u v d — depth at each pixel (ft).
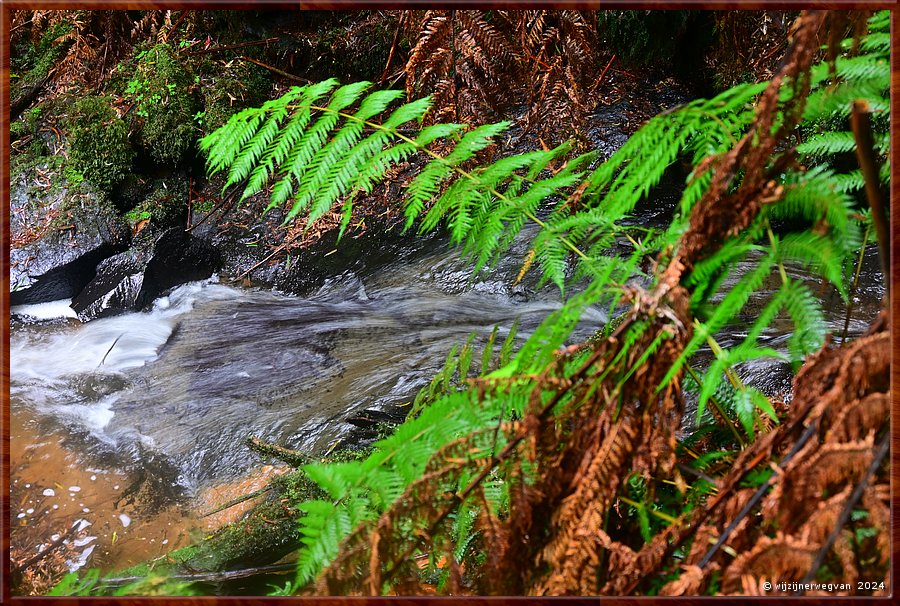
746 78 13.00
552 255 3.47
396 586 2.60
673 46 14.71
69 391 12.15
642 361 2.47
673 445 2.57
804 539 2.20
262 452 8.27
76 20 17.29
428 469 2.63
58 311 15.06
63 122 17.01
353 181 3.61
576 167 3.90
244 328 14.01
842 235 2.46
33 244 15.38
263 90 17.46
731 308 2.41
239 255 16.25
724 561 2.44
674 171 14.55
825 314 10.33
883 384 2.41
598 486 2.54
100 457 10.30
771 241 2.48
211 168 3.76
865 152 2.47
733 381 3.34
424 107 3.63
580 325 11.59
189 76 17.19
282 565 6.07
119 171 16.48
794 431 2.44
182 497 9.41
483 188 3.75
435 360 12.08
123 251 15.89
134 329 14.37
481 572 3.21
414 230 15.67
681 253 2.53
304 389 11.77
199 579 5.94
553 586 2.57
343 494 2.73
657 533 3.03
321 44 16.96
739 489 2.59
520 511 2.59
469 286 14.06
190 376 12.50
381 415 9.43
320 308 14.51
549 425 2.72
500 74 6.45
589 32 7.36
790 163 2.43
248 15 17.44
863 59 2.81
